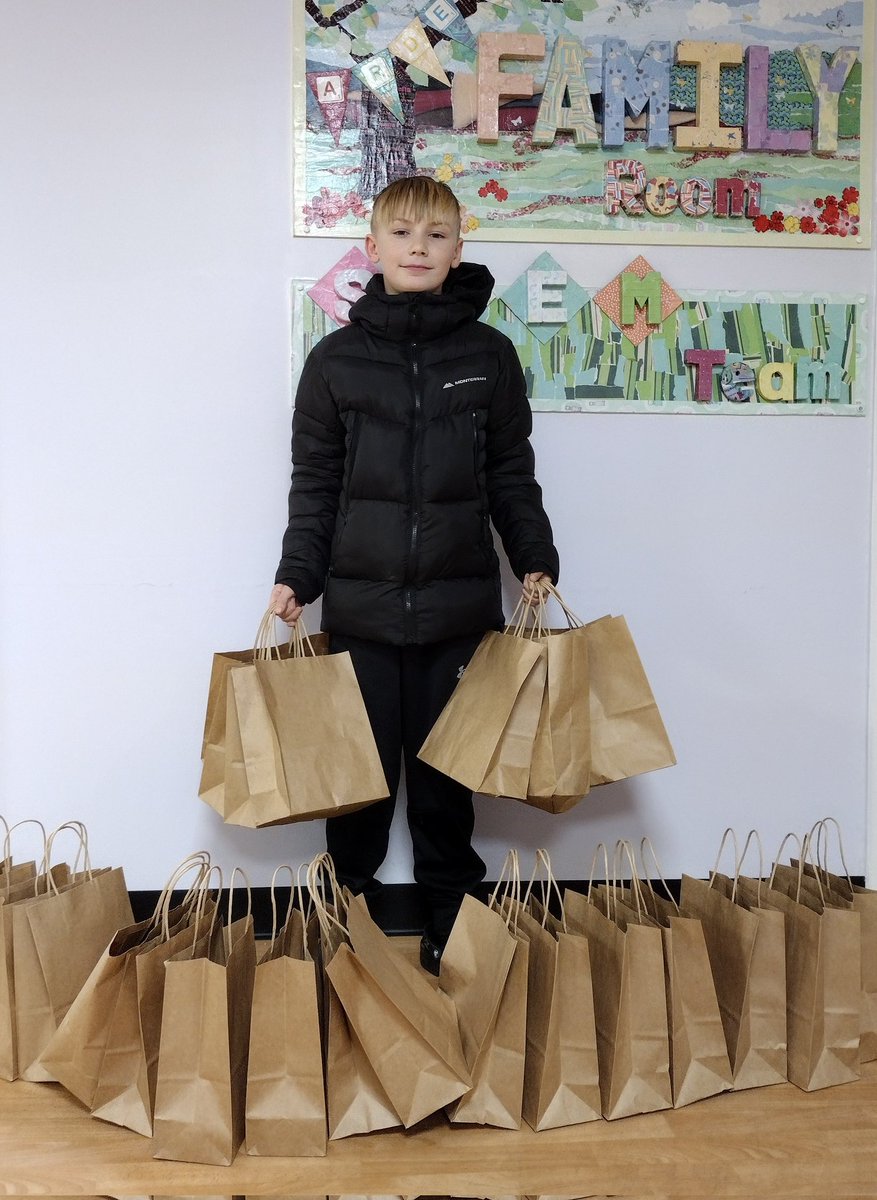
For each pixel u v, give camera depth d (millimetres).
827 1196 1082
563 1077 1229
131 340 1677
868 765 1812
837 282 1770
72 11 1638
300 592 1484
